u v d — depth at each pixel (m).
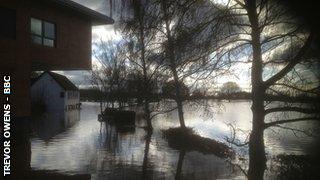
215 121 42.03
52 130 30.73
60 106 62.09
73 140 23.89
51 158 16.69
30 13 21.30
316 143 22.27
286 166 13.89
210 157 17.70
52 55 23.62
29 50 20.88
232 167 15.00
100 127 34.06
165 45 11.04
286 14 10.85
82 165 15.12
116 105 69.38
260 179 12.26
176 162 16.28
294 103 12.02
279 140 23.81
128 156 17.81
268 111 12.29
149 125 30.92
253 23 11.34
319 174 12.46
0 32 19.02
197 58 11.20
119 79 42.41
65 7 23.53
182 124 26.59
